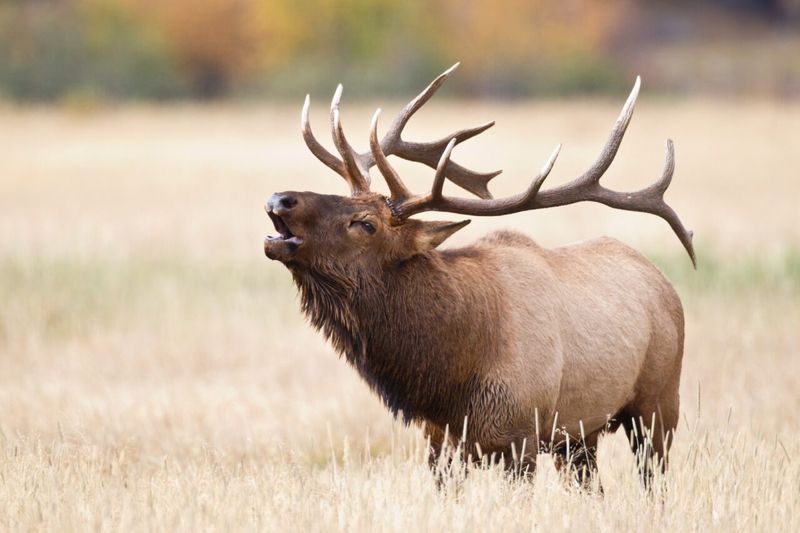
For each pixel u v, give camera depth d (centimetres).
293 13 11844
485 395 1007
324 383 1555
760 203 3584
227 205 3584
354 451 1262
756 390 1417
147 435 1288
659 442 1153
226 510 904
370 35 11731
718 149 5384
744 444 1095
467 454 1020
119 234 2877
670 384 1164
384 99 9862
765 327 1753
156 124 7012
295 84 10150
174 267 2356
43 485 969
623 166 4641
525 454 1012
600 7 12156
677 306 1183
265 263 2419
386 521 884
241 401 1440
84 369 1645
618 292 1120
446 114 7162
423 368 1005
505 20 11012
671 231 2842
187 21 11756
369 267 998
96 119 7438
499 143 5397
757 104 8269
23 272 2200
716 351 1612
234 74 11981
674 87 10994
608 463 1159
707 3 16275
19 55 10412
